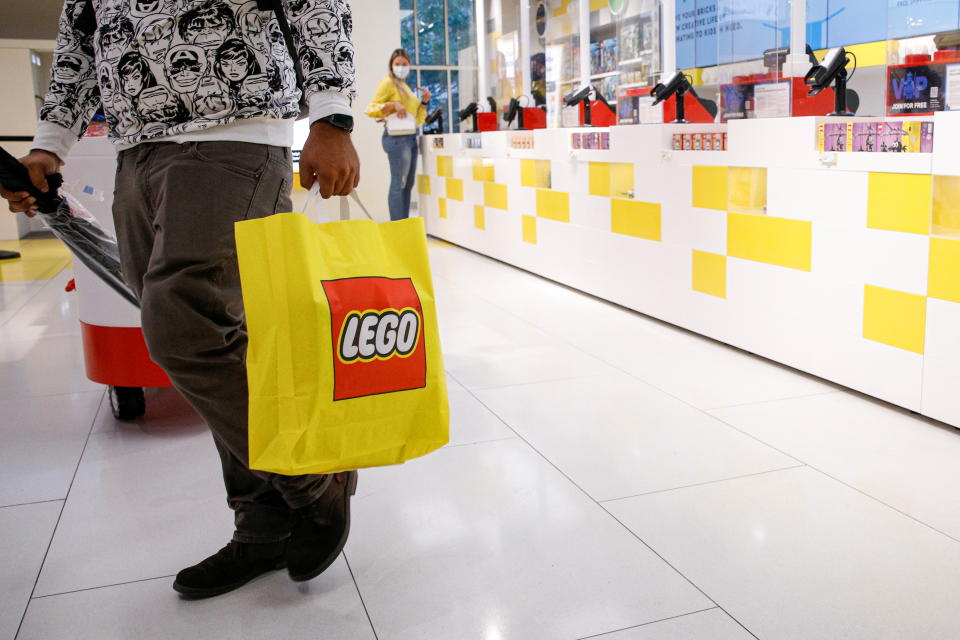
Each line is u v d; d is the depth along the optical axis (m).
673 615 1.43
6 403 2.79
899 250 2.40
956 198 2.21
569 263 4.61
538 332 3.64
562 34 5.57
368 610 1.47
